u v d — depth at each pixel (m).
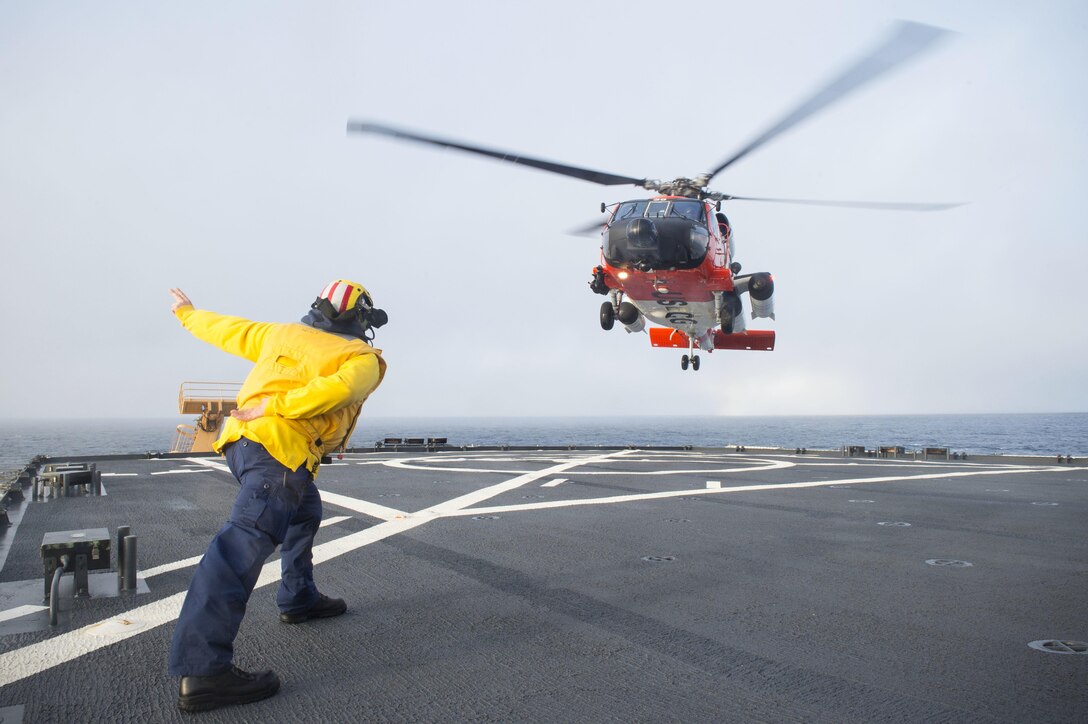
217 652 2.94
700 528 7.59
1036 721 2.79
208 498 9.60
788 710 2.90
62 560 4.54
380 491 10.52
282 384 3.45
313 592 4.19
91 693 3.07
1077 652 3.65
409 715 2.86
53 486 9.66
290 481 3.36
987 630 4.02
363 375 3.43
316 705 2.97
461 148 11.27
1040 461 18.84
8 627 3.99
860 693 3.09
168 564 5.61
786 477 13.38
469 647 3.73
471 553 6.21
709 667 3.43
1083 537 7.12
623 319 15.80
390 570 5.55
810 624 4.15
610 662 3.50
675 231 12.79
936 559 6.04
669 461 17.66
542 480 12.39
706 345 18.09
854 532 7.38
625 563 5.84
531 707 2.94
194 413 23.58
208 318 3.80
